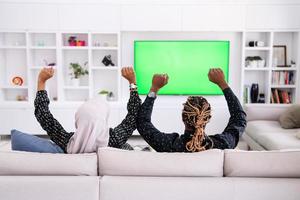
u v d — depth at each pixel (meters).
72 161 1.49
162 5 4.80
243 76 5.02
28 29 4.87
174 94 5.24
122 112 4.93
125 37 5.19
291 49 5.17
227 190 1.43
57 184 1.43
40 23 4.86
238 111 1.81
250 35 5.15
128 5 4.81
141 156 1.51
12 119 4.96
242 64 4.98
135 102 1.79
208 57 5.14
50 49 5.25
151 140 1.69
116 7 4.82
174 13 4.82
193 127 1.65
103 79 5.36
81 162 1.49
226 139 1.70
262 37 5.14
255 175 1.50
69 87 5.09
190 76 5.20
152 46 5.14
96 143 1.67
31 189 1.42
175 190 1.43
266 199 1.44
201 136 1.64
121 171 1.50
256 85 5.08
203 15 4.81
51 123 1.80
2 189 1.42
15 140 1.83
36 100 1.83
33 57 5.24
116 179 1.46
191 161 1.50
